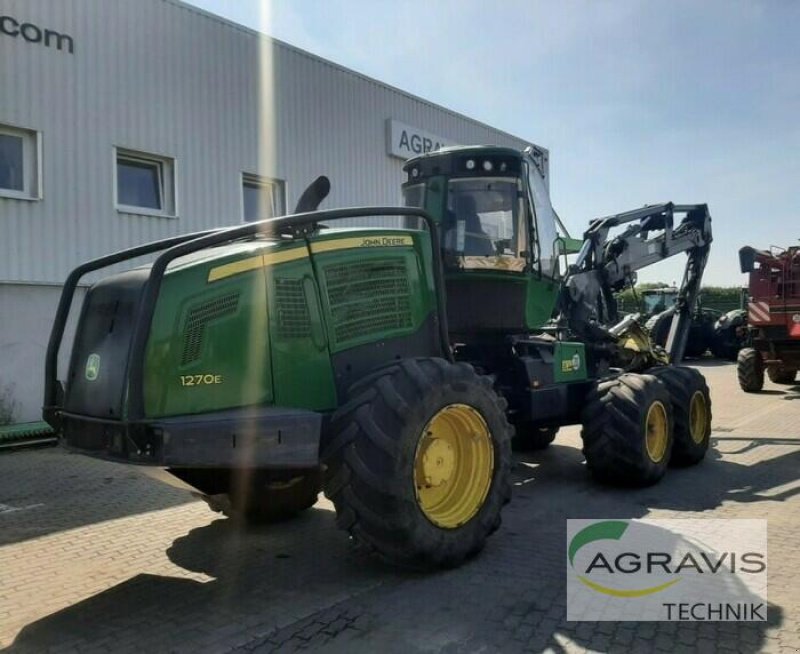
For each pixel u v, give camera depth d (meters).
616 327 7.54
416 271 4.83
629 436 6.03
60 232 9.65
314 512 5.61
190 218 11.11
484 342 6.42
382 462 3.82
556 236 6.88
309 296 4.20
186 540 4.96
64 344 9.73
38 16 9.41
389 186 14.55
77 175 9.81
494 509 4.41
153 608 3.80
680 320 9.23
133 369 3.45
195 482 4.37
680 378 7.16
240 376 3.87
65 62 9.69
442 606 3.73
